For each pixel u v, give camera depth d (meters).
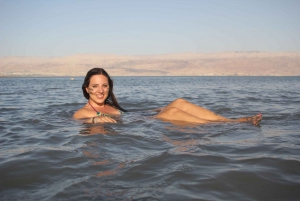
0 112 7.20
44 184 2.57
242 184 2.53
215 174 2.72
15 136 4.46
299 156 3.27
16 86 24.88
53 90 18.12
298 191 2.41
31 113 7.00
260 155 3.31
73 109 7.87
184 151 3.44
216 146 3.70
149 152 3.42
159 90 17.72
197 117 5.38
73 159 3.16
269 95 13.12
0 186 2.55
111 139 4.05
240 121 5.39
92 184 2.51
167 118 5.56
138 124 5.18
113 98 6.46
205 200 2.24
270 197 2.31
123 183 2.53
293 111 7.11
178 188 2.43
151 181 2.57
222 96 12.62
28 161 3.12
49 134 4.52
